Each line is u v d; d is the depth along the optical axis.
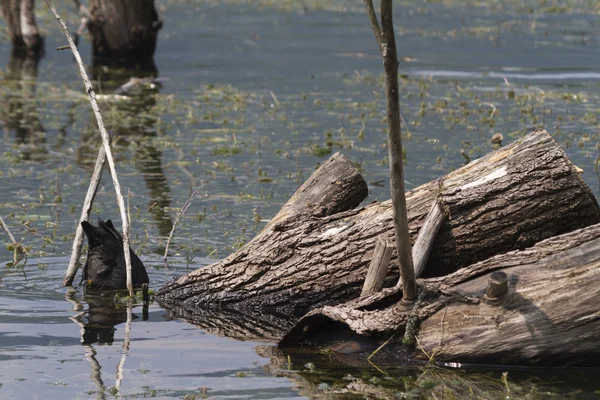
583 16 34.31
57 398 7.77
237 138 19.12
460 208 9.99
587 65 26.33
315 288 10.47
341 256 10.37
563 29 31.75
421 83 23.89
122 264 11.32
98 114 11.33
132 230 13.53
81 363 8.65
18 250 12.23
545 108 21.12
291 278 10.54
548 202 9.85
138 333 9.65
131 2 27.97
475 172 10.14
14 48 30.02
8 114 21.55
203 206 14.77
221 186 15.87
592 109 20.88
